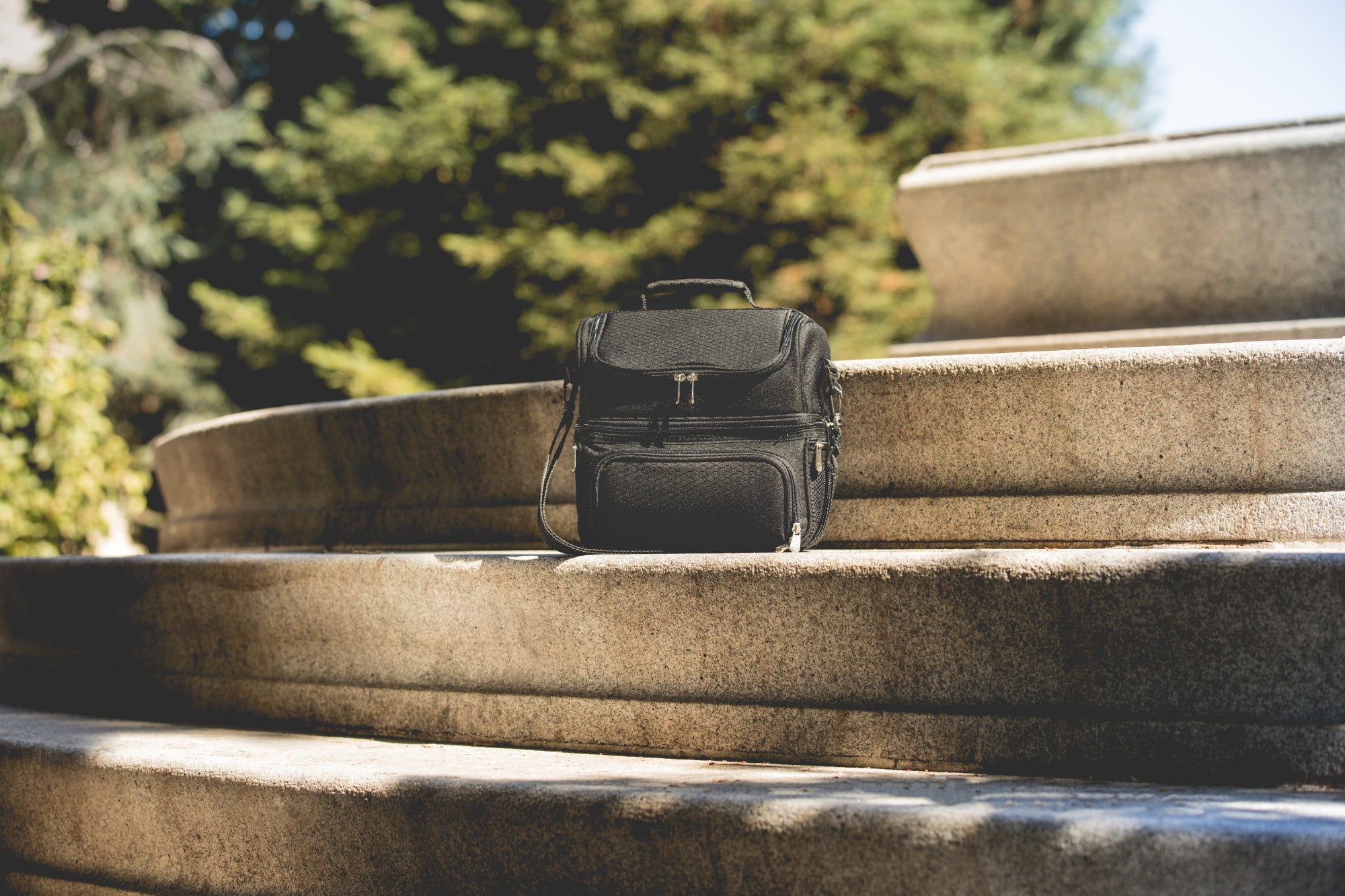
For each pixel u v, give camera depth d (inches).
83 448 238.8
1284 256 171.2
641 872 70.5
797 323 99.1
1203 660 77.2
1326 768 73.8
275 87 639.8
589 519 97.8
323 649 106.0
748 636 87.9
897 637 84.0
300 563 106.9
